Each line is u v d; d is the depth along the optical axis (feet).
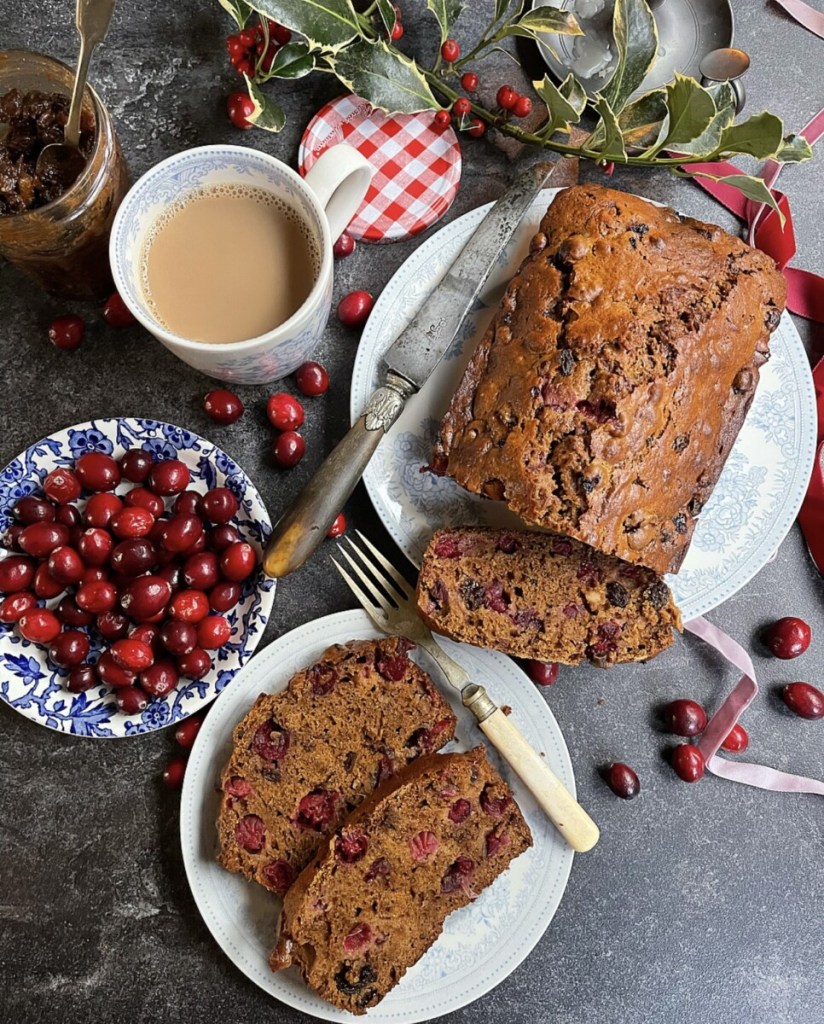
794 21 1.60
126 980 1.44
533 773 1.40
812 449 1.48
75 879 1.45
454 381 1.47
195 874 1.39
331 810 1.41
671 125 1.30
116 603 1.39
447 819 1.38
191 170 1.28
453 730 1.43
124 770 1.47
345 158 1.27
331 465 1.36
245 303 1.34
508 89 1.49
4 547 1.40
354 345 1.54
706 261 1.33
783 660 1.58
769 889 1.54
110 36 1.52
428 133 1.55
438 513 1.46
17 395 1.50
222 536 1.40
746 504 1.48
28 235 1.27
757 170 1.59
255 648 1.44
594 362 1.25
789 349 1.50
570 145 1.55
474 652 1.46
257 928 1.40
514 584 1.42
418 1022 1.47
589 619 1.42
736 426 1.37
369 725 1.42
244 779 1.39
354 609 1.46
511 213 1.44
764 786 1.53
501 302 1.38
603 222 1.32
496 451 1.28
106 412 1.51
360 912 1.36
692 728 1.49
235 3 1.36
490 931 1.42
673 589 1.46
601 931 1.51
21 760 1.46
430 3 1.36
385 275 1.56
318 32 1.32
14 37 1.52
